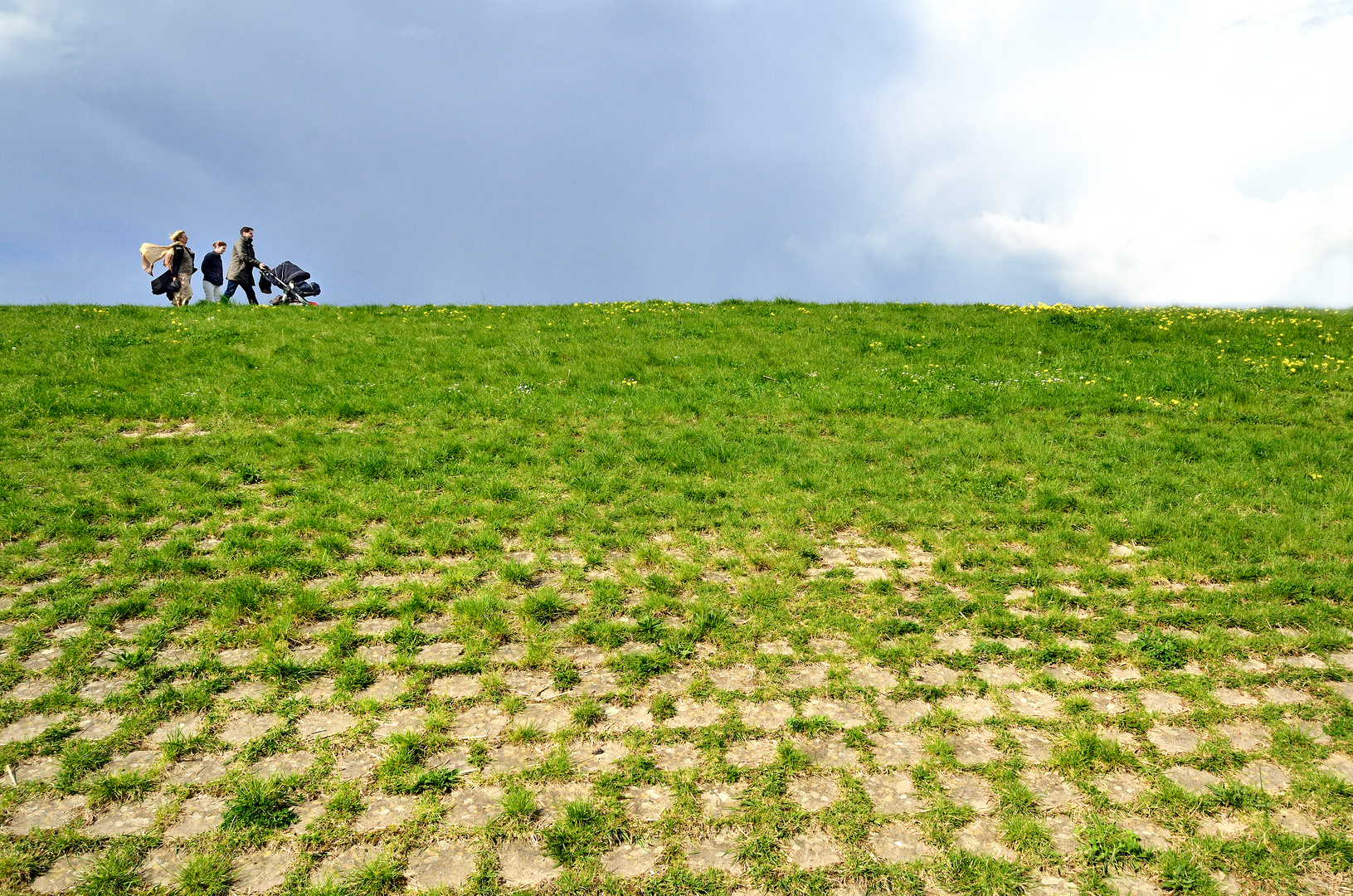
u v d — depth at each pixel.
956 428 14.26
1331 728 5.97
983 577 8.63
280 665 6.51
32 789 5.16
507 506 10.43
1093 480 11.50
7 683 6.29
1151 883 4.60
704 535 9.80
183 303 24.94
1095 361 18.95
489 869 4.63
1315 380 16.88
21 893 4.40
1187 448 12.98
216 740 5.71
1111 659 7.04
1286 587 8.18
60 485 10.41
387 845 4.80
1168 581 8.57
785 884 4.54
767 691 6.48
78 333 18.66
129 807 5.05
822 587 8.30
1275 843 4.86
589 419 14.64
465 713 6.11
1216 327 22.34
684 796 5.21
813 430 14.20
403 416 14.39
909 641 7.30
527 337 20.59
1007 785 5.37
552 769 5.43
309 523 9.59
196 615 7.41
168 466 11.48
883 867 4.66
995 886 4.53
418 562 8.68
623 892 4.48
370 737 5.80
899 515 10.38
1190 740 5.92
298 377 16.27
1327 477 11.62
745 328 22.52
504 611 7.63
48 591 7.69
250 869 4.61
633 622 7.54
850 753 5.73
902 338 21.38
